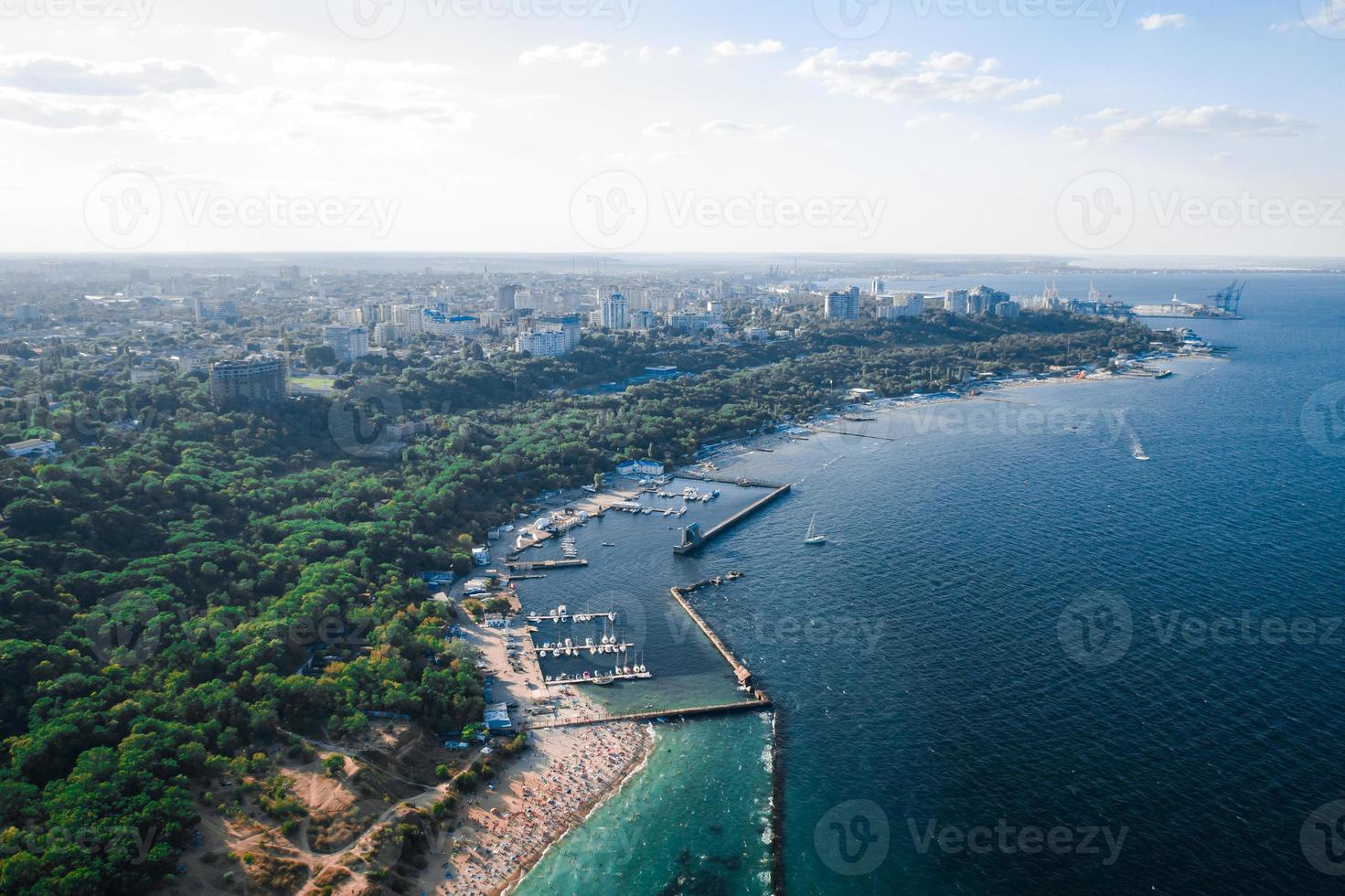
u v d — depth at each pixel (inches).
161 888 7637.8
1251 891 7859.3
